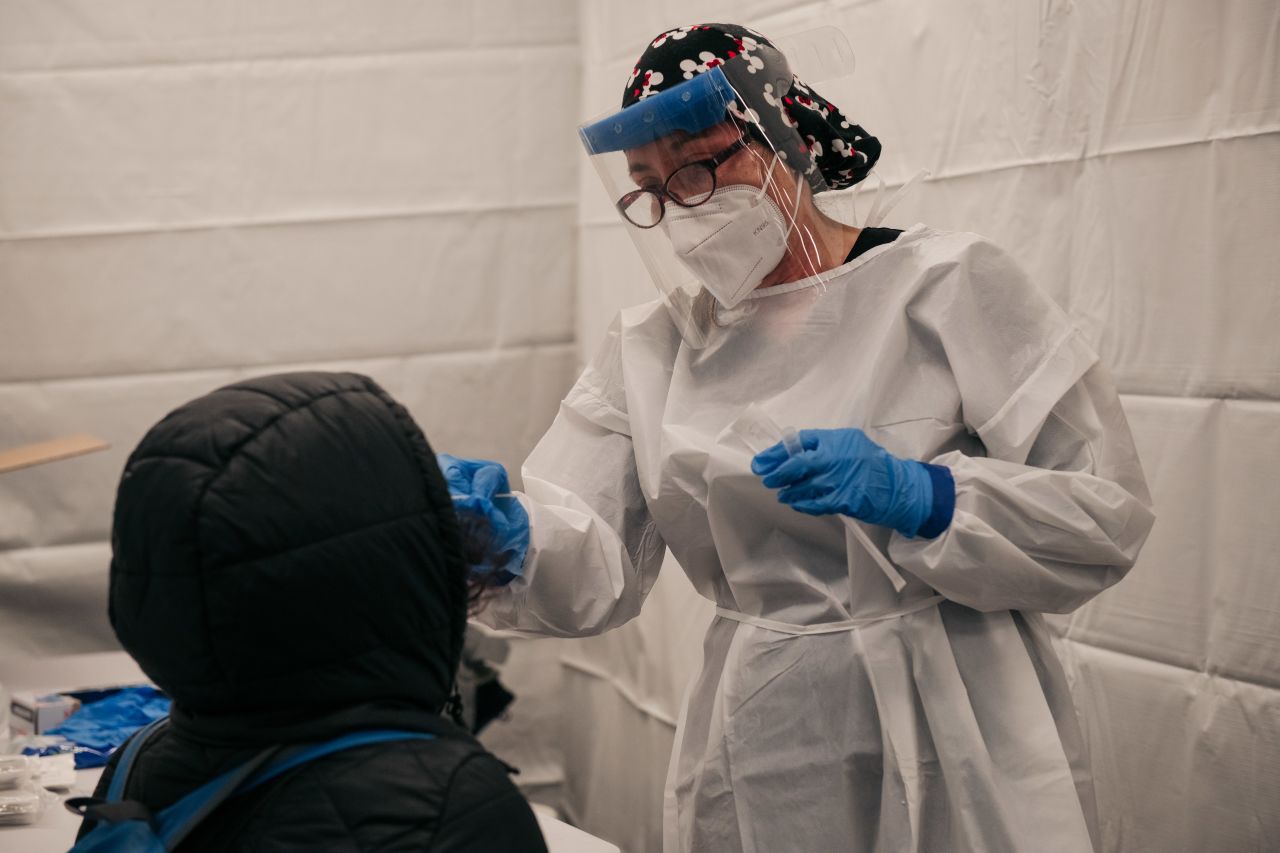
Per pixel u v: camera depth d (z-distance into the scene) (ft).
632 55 8.48
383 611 2.38
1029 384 3.90
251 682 2.30
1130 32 5.13
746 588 4.24
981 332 3.94
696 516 4.25
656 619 8.38
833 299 4.11
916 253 4.03
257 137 9.14
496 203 9.45
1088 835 3.99
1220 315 4.91
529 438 9.76
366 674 2.39
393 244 9.37
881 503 3.61
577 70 9.43
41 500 9.15
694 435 4.18
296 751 2.34
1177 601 5.16
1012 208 5.67
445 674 2.56
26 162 8.95
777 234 4.04
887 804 3.89
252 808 2.31
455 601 2.54
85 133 8.98
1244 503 4.88
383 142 9.27
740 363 4.28
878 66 6.37
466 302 9.52
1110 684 5.46
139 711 5.89
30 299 9.07
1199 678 5.08
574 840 4.14
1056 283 5.52
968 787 3.81
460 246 9.45
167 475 2.30
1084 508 3.80
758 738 4.13
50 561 9.19
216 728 2.37
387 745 2.37
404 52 9.20
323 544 2.30
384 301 9.42
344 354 9.42
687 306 4.42
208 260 9.19
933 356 3.99
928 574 3.75
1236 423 4.88
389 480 2.42
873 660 3.95
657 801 8.46
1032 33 5.51
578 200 9.52
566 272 9.63
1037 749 3.87
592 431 4.69
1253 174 4.74
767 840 4.09
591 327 9.22
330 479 2.34
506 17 9.29
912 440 3.95
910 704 3.92
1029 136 5.57
